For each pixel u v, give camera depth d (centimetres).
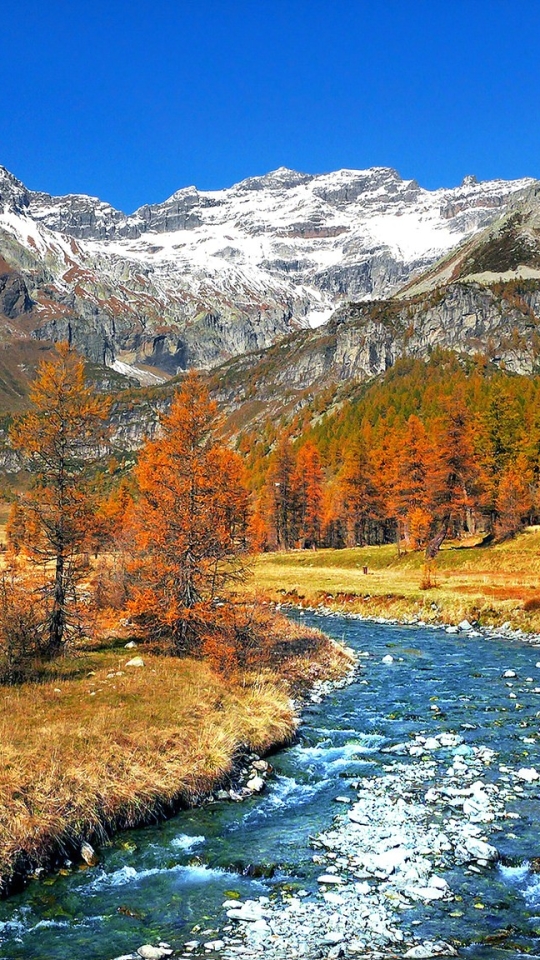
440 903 1014
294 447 17050
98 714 1661
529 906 1002
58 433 2644
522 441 8006
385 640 3766
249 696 2064
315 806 1423
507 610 4200
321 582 6206
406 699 2381
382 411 17425
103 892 1074
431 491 7044
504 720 2075
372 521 10106
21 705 1753
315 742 1889
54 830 1188
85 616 2662
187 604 2634
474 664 3036
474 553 6700
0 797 1198
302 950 893
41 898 1053
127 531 3450
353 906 1010
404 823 1313
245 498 2800
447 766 1653
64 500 2652
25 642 2356
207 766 1528
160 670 2303
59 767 1330
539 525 7406
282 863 1162
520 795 1439
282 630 3309
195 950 899
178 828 1317
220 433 2775
